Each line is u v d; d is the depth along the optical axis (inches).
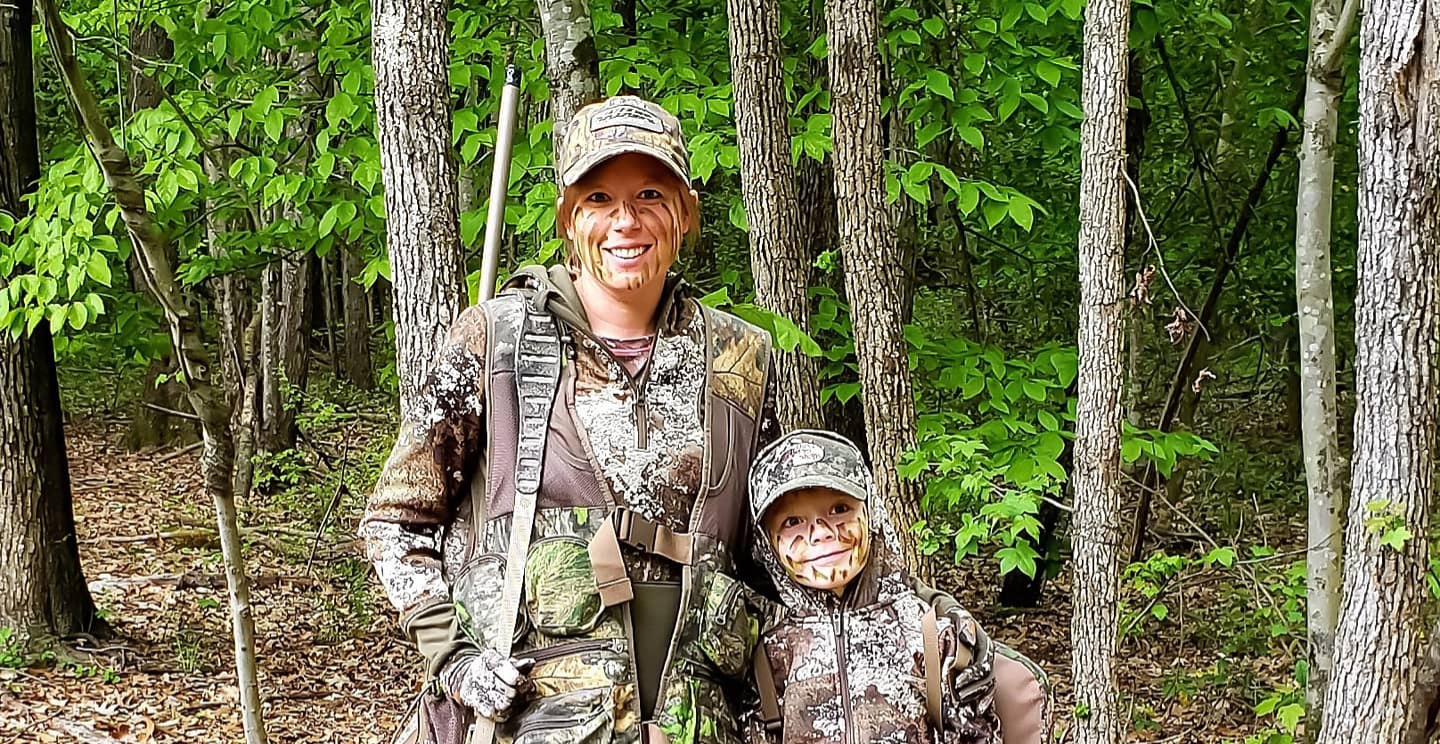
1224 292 330.6
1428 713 153.3
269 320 464.8
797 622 84.5
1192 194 332.2
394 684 287.4
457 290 163.3
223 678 282.0
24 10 277.3
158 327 294.5
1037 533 198.4
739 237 305.0
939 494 222.1
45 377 287.4
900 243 289.0
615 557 74.6
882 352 205.0
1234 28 278.7
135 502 455.2
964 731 85.1
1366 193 149.6
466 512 80.6
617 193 77.4
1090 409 183.5
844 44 198.2
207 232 320.2
